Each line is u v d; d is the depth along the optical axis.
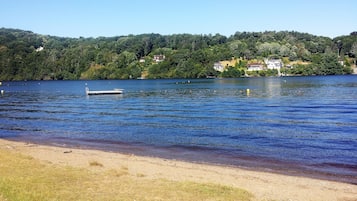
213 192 17.20
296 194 18.31
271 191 18.75
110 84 175.75
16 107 74.06
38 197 15.06
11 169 20.50
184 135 37.12
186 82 175.75
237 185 19.80
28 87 166.25
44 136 38.91
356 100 70.75
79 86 163.62
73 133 40.56
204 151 29.66
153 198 15.94
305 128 39.78
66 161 25.36
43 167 21.64
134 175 20.84
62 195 15.70
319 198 17.78
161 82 182.25
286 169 23.88
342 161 25.66
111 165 24.22
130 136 37.62
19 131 42.72
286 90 103.12
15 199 14.54
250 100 76.00
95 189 17.00
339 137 34.22
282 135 35.81
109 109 66.12
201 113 55.88
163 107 67.00
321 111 54.91
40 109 69.31
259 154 28.25
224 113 55.12
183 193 16.86
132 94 104.81
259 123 44.12
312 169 23.80
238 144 32.06
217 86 134.38
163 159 26.91
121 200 15.42
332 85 122.06
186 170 23.30
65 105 77.00
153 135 37.72
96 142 34.91
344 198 17.86
